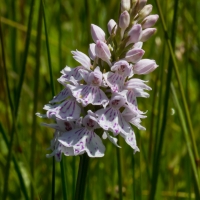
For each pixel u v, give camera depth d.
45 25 0.40
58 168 0.48
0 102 0.50
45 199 0.47
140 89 0.36
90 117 0.35
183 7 0.50
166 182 0.49
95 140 0.36
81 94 0.35
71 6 0.61
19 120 0.49
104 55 0.35
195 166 0.41
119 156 0.42
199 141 0.51
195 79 0.59
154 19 0.36
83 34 0.52
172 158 0.52
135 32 0.35
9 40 0.54
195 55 0.60
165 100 0.41
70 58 0.54
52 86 0.40
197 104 0.56
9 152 0.38
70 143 0.35
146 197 0.48
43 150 0.49
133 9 0.36
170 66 0.41
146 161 0.45
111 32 0.36
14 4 0.52
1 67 0.49
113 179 0.47
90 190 0.45
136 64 0.36
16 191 0.46
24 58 0.41
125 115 0.36
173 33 0.42
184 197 0.48
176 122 0.54
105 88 0.36
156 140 0.43
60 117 0.36
